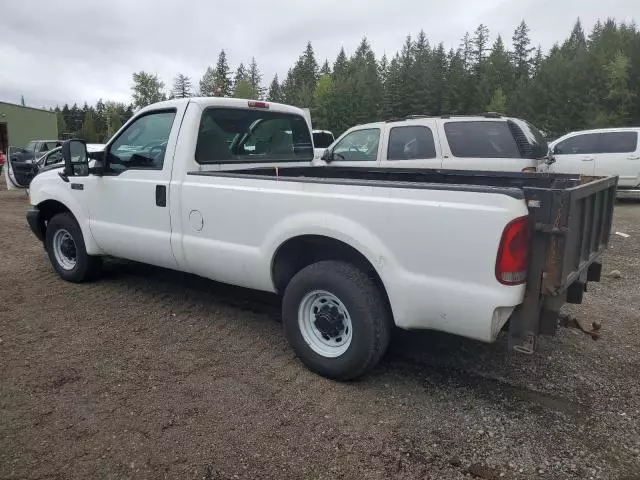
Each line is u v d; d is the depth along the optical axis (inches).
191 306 197.9
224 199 157.2
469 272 115.1
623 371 151.0
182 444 113.0
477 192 113.0
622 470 107.4
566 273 116.7
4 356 153.0
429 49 3641.7
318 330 144.5
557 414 127.7
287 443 114.3
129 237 189.0
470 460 110.0
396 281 124.9
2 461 106.4
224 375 144.2
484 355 158.7
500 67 3107.8
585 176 170.7
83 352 156.9
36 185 229.1
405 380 143.3
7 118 1688.0
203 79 2984.7
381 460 109.5
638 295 226.4
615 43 2507.4
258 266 151.8
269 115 201.6
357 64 3892.7
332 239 138.4
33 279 231.3
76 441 113.3
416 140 311.4
